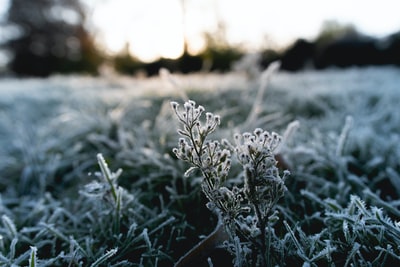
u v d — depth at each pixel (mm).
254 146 243
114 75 2184
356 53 3340
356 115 730
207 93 1042
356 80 1490
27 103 1258
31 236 404
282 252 279
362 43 3334
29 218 428
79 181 556
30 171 587
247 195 247
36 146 676
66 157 643
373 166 494
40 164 629
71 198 501
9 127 895
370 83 1263
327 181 434
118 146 599
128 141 620
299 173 438
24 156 649
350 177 433
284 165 434
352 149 549
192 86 1184
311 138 610
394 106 801
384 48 3242
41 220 408
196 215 404
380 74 1725
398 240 284
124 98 1075
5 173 632
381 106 814
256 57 1294
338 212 337
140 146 575
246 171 241
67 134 715
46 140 771
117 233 361
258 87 1125
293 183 442
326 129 676
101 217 382
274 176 243
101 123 701
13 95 1429
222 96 1020
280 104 940
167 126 634
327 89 1087
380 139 555
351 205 322
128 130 725
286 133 419
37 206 437
